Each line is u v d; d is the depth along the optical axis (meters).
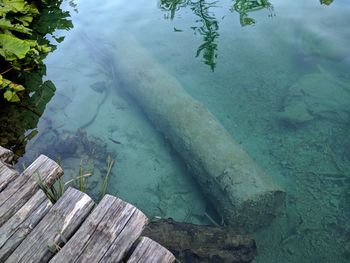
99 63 6.27
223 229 3.47
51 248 2.29
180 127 4.53
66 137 4.74
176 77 5.57
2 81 4.59
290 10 6.87
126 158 4.61
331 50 5.74
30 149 4.48
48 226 2.42
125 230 2.34
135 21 7.10
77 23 7.21
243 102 5.14
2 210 2.56
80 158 4.52
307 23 6.40
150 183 4.29
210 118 4.56
